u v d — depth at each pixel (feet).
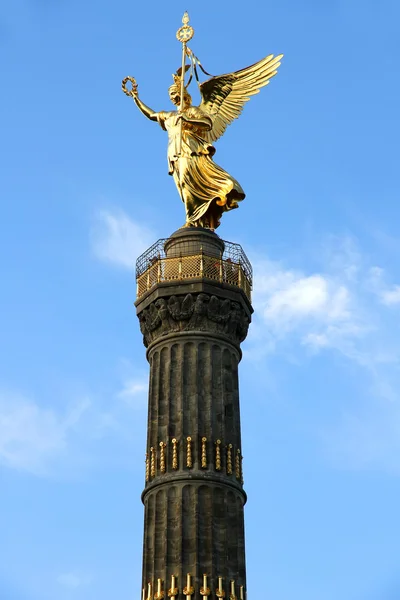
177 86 234.58
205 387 201.77
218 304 208.74
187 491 190.90
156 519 190.70
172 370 204.13
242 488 195.93
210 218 225.15
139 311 213.25
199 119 228.43
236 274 213.25
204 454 194.59
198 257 211.20
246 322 214.48
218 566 185.16
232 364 207.51
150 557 188.24
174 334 207.00
